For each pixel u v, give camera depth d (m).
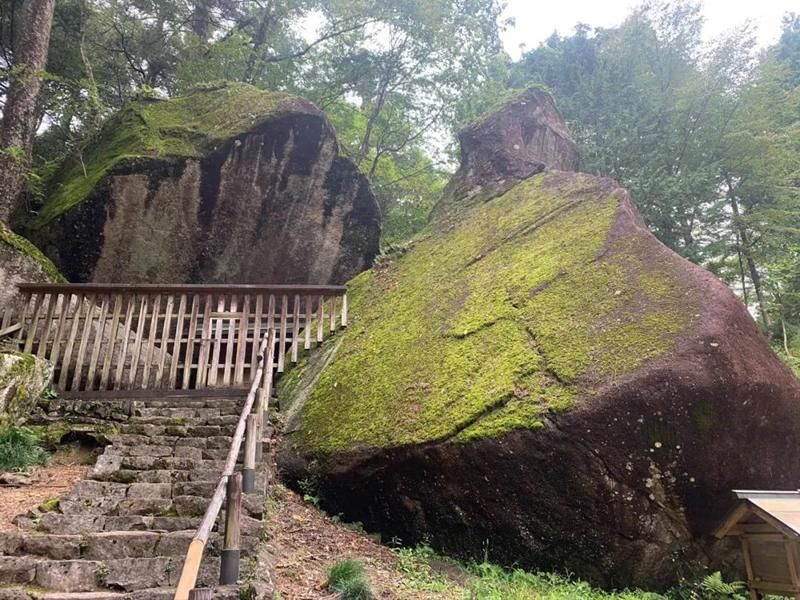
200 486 4.73
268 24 16.86
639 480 4.78
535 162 9.61
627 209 6.57
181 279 10.43
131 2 15.12
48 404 6.69
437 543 5.36
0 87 12.42
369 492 5.71
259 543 4.06
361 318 8.25
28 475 5.41
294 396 7.81
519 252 7.18
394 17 15.53
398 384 6.20
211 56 15.23
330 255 11.32
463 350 6.00
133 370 7.53
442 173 18.31
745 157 13.05
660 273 5.55
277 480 6.31
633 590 4.86
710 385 4.71
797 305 13.26
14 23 12.58
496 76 17.45
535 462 4.83
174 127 10.96
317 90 17.05
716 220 13.08
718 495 4.98
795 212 12.75
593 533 4.84
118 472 5.00
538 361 5.30
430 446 5.19
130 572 3.53
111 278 10.03
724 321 4.98
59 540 3.74
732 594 4.75
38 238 9.89
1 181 9.58
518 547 5.04
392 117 17.80
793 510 4.36
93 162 11.09
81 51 13.45
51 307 7.72
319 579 4.15
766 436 5.13
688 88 13.33
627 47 15.09
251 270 10.91
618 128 13.62
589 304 5.63
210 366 7.83
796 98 14.34
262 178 10.80
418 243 9.55
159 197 10.18
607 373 4.89
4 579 3.42
